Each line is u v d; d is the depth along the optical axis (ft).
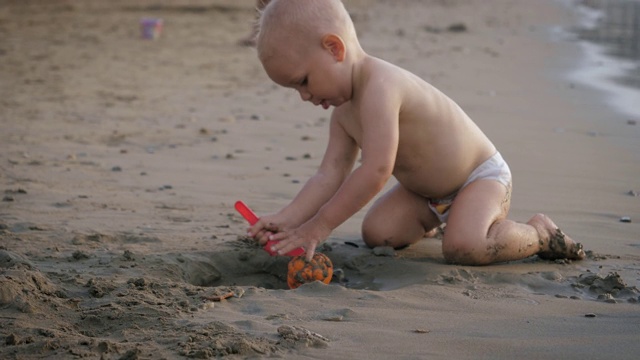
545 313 12.23
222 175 22.44
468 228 15.16
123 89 38.24
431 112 15.58
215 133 28.25
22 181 21.34
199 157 24.64
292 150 25.63
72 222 17.56
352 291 13.25
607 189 21.11
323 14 14.40
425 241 17.31
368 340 11.01
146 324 11.60
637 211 19.11
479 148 16.19
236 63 47.88
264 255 15.90
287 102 34.83
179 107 33.71
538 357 10.36
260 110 32.91
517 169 23.13
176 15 73.41
